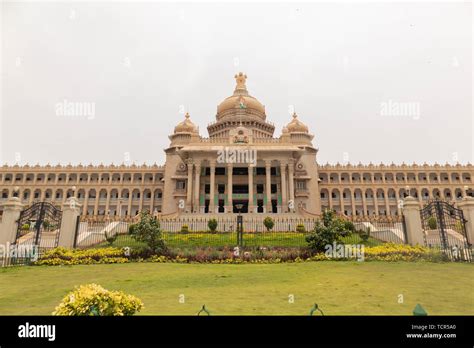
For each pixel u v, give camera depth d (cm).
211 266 1798
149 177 7619
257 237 2816
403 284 1247
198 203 5206
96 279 1415
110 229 3120
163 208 6041
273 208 5619
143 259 2023
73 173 7519
